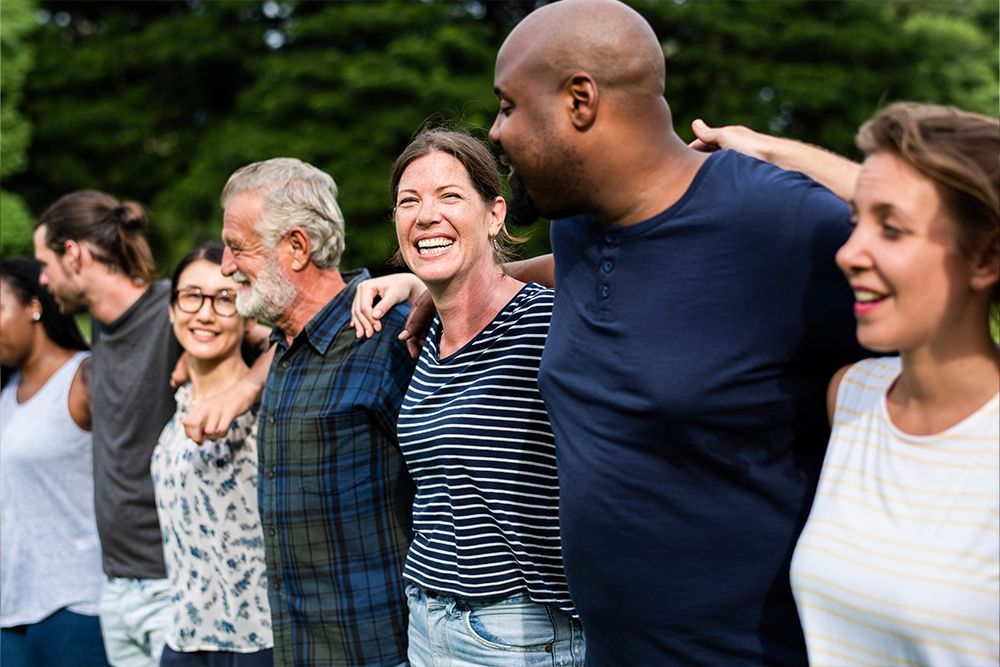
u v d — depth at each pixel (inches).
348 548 94.0
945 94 739.4
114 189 804.0
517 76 64.6
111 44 805.9
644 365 64.0
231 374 113.5
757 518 64.7
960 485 54.7
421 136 87.8
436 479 84.4
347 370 94.3
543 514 80.5
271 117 681.6
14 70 776.3
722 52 683.4
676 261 63.8
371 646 94.0
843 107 662.5
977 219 53.8
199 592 109.0
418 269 83.7
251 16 775.1
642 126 64.0
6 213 731.4
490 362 82.1
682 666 67.2
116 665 126.6
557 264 72.6
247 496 107.4
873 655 57.0
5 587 131.6
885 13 767.7
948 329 55.3
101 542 125.3
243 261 98.8
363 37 709.3
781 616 65.4
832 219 61.4
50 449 130.3
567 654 81.6
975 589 52.9
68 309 127.0
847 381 62.3
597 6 64.3
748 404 62.9
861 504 58.2
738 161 64.7
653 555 66.0
